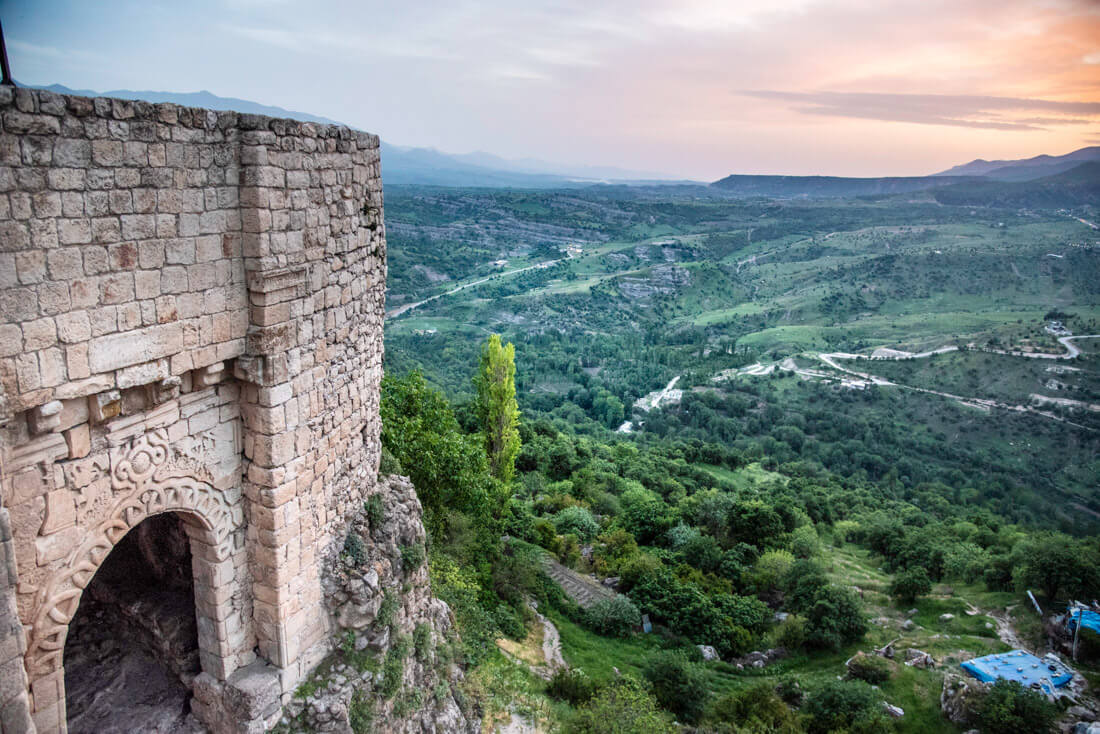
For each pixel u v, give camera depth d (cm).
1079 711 2202
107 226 650
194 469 818
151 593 1009
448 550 2152
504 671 1767
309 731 942
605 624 2797
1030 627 2948
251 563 918
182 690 942
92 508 697
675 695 2231
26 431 623
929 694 2456
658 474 6197
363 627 1055
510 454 3222
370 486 1210
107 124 634
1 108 546
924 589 3425
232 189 788
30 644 657
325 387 1002
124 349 684
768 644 2988
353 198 1062
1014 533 4862
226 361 841
